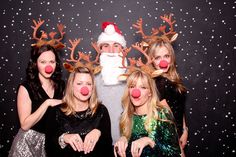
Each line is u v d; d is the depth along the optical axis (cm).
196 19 292
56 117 190
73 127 188
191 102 295
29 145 209
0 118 295
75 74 192
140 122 180
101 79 249
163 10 291
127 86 188
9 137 296
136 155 166
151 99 181
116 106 244
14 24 292
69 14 292
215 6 291
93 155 182
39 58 216
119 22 292
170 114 181
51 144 186
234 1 291
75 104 192
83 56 214
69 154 181
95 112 192
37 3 291
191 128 297
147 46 228
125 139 180
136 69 189
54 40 230
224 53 292
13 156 208
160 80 216
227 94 293
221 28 291
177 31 292
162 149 171
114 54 250
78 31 292
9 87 294
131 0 291
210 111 295
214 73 293
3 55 292
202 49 292
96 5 292
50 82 225
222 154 296
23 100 211
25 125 203
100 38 260
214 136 296
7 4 292
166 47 229
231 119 294
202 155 296
